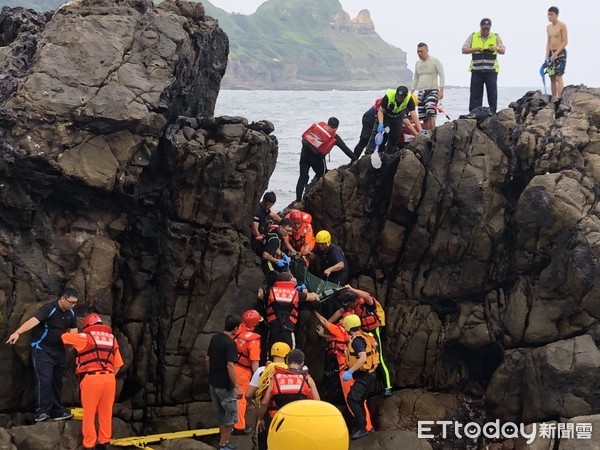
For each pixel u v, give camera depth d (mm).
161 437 11789
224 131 12445
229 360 10906
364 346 12117
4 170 11188
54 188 11602
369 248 14266
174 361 12352
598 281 12789
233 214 12422
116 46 12086
